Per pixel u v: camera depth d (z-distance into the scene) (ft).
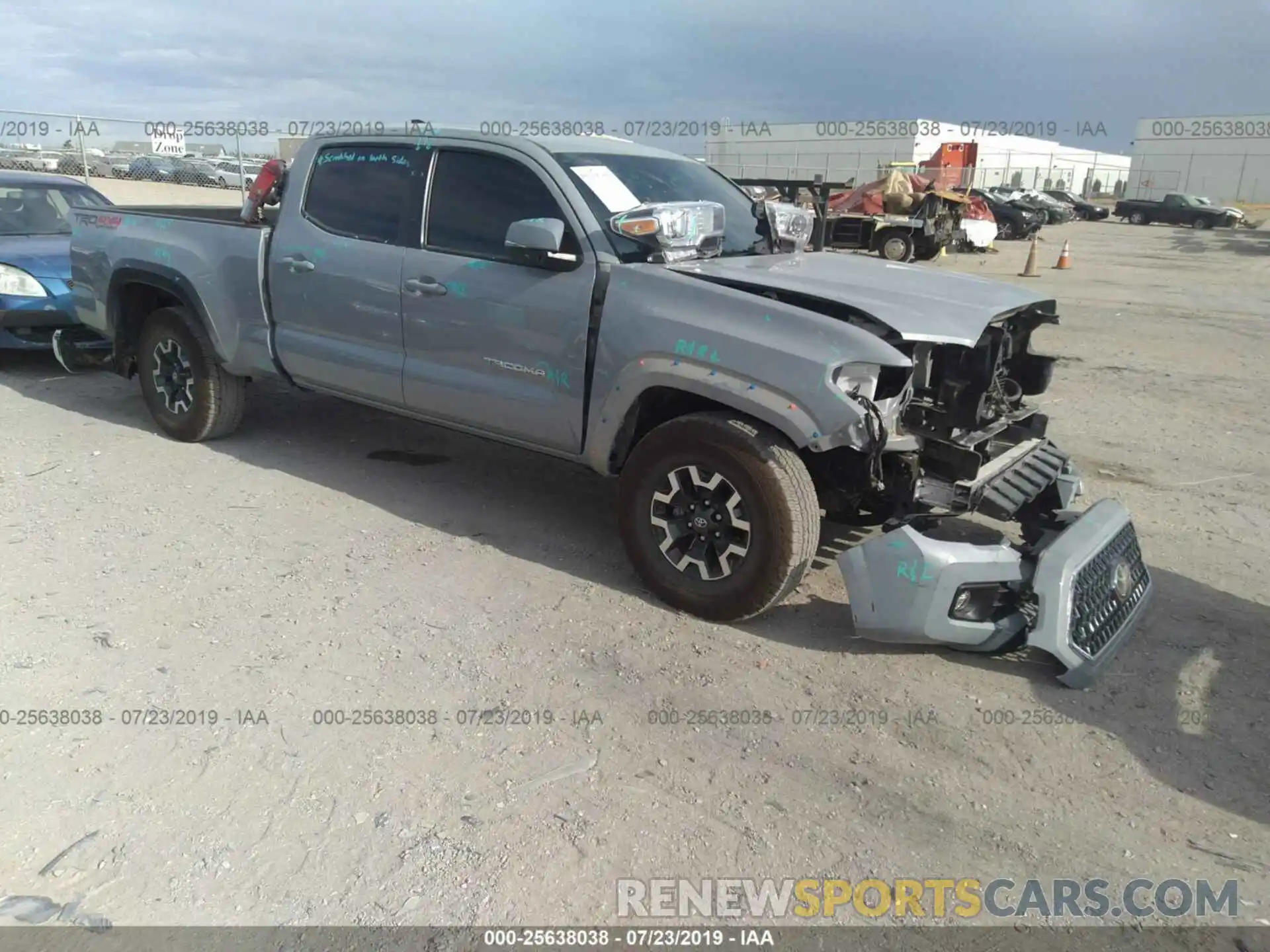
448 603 13.14
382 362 15.87
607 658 11.84
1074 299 47.01
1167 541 16.02
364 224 15.89
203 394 18.94
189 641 11.91
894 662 11.98
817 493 12.80
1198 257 75.15
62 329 24.16
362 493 17.30
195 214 21.38
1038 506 14.92
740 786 9.58
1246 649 12.46
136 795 9.16
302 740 10.03
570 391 13.56
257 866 8.34
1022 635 11.72
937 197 68.90
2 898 7.91
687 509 12.69
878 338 11.27
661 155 16.56
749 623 12.85
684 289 12.40
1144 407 25.04
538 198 13.98
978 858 8.73
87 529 15.20
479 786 9.44
